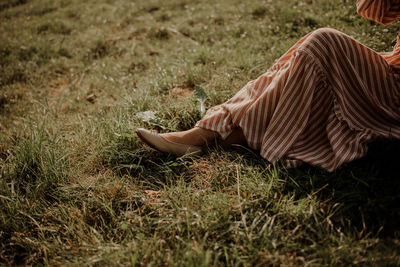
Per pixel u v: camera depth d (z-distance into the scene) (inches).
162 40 198.2
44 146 92.7
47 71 177.5
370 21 139.1
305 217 60.6
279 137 73.9
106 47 196.7
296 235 59.4
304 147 73.9
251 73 124.0
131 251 59.2
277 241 58.2
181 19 224.4
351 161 66.6
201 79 130.6
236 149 84.4
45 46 199.6
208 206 66.2
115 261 57.8
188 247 57.2
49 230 68.7
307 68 69.1
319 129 74.7
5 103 150.0
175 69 142.3
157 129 101.1
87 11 270.1
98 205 73.5
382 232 57.2
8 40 211.0
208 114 86.7
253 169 75.8
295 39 142.9
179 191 73.0
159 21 230.8
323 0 179.8
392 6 68.3
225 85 115.5
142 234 62.2
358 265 51.7
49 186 81.4
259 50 150.2
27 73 174.4
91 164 89.6
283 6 191.0
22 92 157.3
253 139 77.6
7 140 109.7
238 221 63.7
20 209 74.4
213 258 56.9
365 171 66.1
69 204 76.0
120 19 243.4
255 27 179.5
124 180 81.8
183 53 163.8
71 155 93.8
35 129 107.9
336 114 69.5
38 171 87.0
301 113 71.9
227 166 77.8
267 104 75.0
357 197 62.3
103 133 100.0
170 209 69.6
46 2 305.9
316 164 69.2
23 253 65.7
